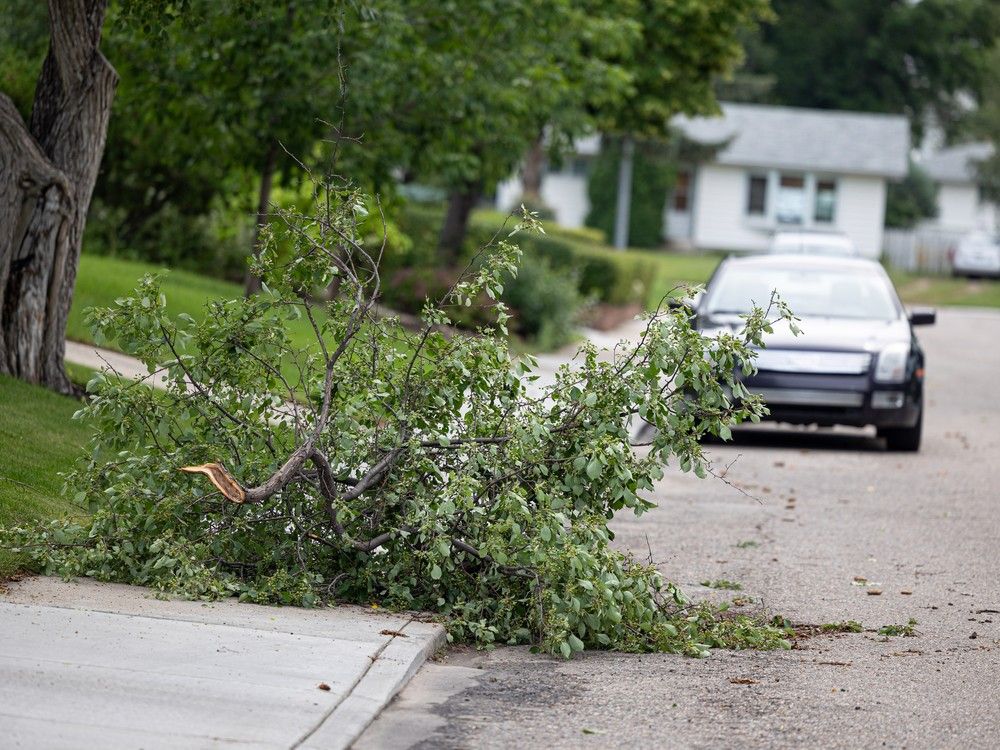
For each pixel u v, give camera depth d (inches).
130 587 403.5
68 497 468.8
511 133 1087.0
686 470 421.4
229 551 420.8
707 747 300.8
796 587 480.4
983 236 3420.3
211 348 434.6
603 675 361.1
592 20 1137.4
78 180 620.1
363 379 436.1
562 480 421.4
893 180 3868.1
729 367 425.4
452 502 395.9
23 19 982.4
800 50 4109.3
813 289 903.7
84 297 893.8
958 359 1582.2
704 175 3540.8
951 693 347.9
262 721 294.4
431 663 366.0
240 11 834.2
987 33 4099.4
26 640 335.0
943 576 502.6
